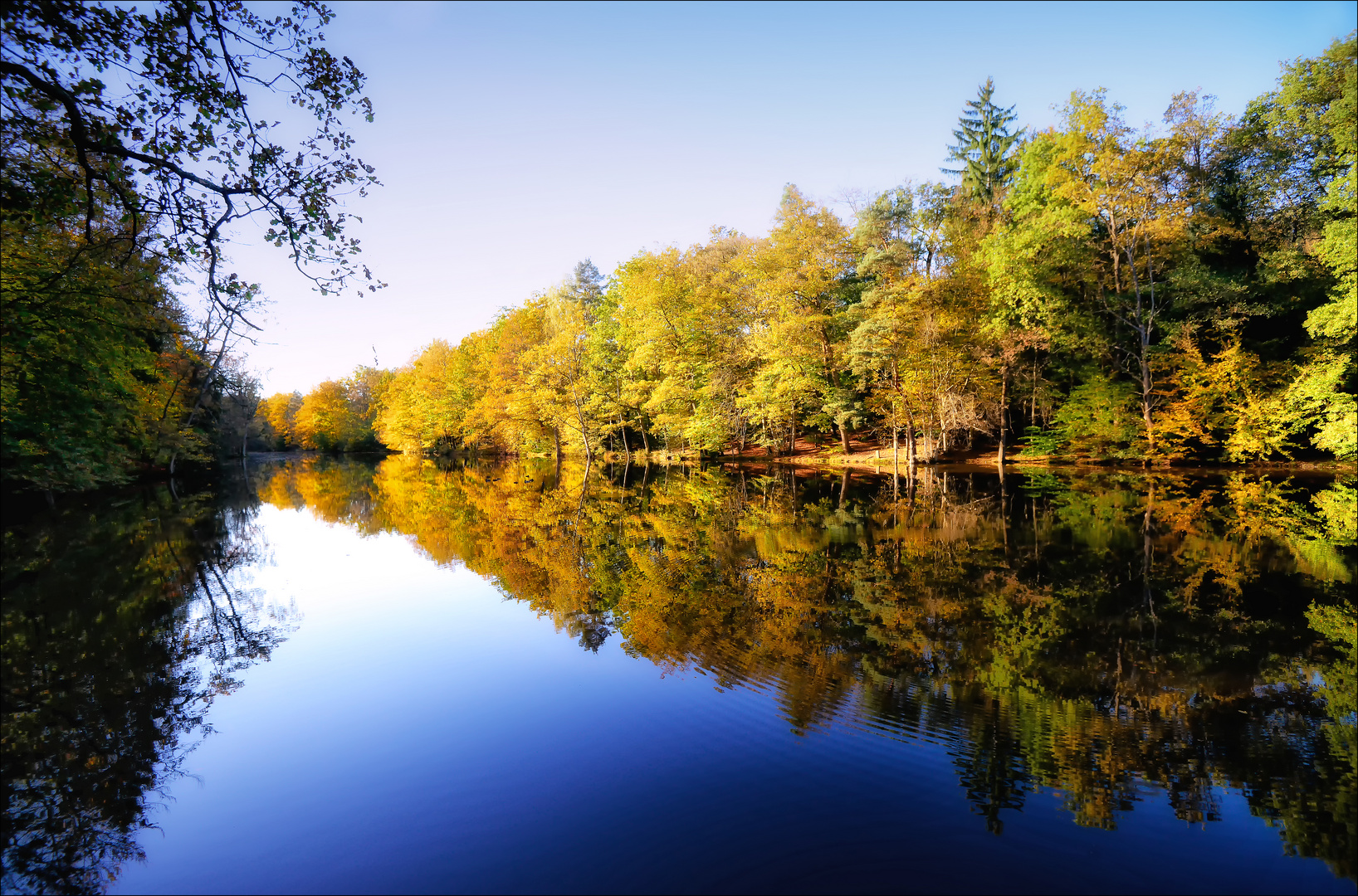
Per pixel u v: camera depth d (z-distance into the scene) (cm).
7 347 1328
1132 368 2905
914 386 2808
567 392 4334
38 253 1216
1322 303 2469
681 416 3888
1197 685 621
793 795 442
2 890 387
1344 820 402
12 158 786
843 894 341
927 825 402
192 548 1531
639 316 4044
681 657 731
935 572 1085
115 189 779
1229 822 402
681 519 1806
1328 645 716
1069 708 574
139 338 2028
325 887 374
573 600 1012
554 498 2497
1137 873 356
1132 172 2467
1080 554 1181
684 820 416
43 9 666
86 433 1967
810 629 816
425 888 366
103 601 1061
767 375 3444
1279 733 519
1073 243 2684
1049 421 3216
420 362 6556
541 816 432
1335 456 2502
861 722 551
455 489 3005
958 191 3775
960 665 688
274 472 4456
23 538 1652
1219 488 2020
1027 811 416
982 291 2986
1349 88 2047
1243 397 2488
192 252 823
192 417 3528
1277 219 2553
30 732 596
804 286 3216
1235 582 980
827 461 3544
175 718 618
